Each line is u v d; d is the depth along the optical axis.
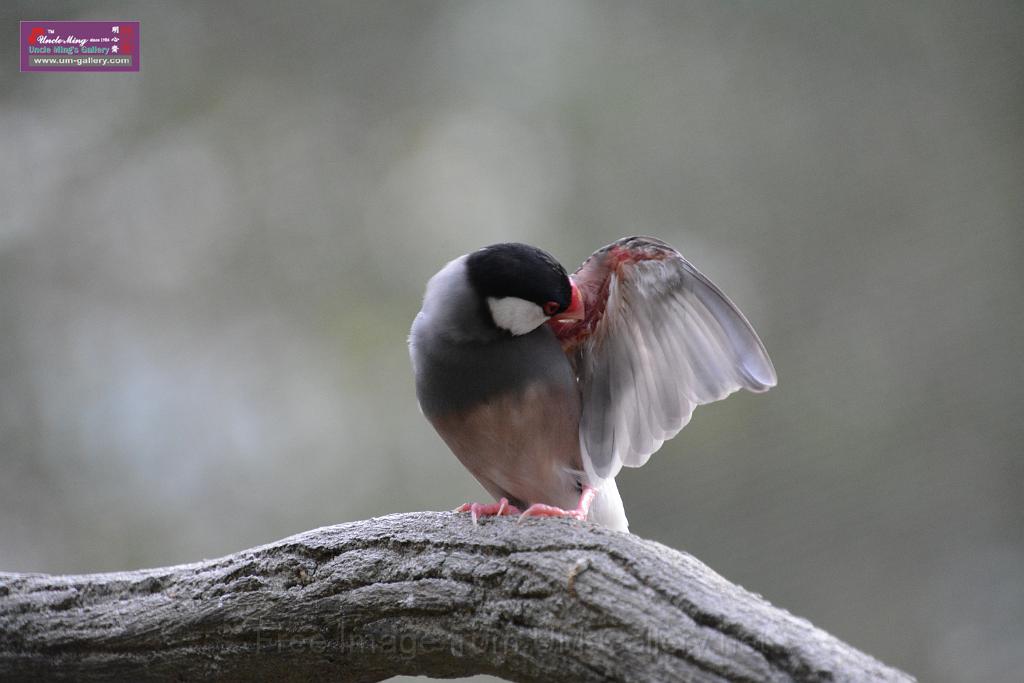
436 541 5.00
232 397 12.59
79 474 12.15
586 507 6.08
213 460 12.41
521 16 13.38
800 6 13.55
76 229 12.73
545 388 5.96
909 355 12.70
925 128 13.45
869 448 12.21
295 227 13.01
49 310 12.54
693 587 4.34
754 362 5.79
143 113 13.00
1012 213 13.12
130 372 12.54
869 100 13.50
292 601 5.11
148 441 12.39
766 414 12.25
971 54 13.59
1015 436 12.34
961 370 12.59
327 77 13.31
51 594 5.53
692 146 13.20
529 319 5.81
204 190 13.00
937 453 12.27
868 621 11.55
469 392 5.97
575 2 13.41
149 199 12.90
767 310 12.85
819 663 3.93
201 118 13.11
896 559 11.80
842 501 12.01
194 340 12.75
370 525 5.24
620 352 6.22
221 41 13.19
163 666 5.32
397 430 12.49
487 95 13.27
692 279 5.77
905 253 13.09
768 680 3.97
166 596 5.37
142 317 12.73
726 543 11.75
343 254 12.98
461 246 12.81
